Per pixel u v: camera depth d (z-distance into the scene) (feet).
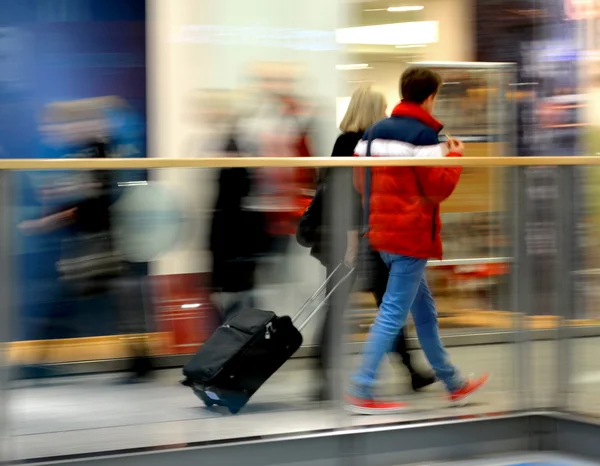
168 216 14.88
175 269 15.14
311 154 22.40
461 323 16.02
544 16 24.38
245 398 15.11
